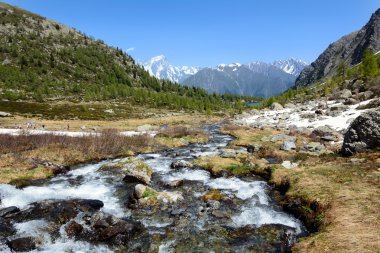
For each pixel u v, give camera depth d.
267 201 18.08
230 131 55.22
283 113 73.81
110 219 15.05
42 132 47.94
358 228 11.94
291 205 16.41
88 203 17.66
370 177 17.30
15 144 33.25
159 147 39.44
